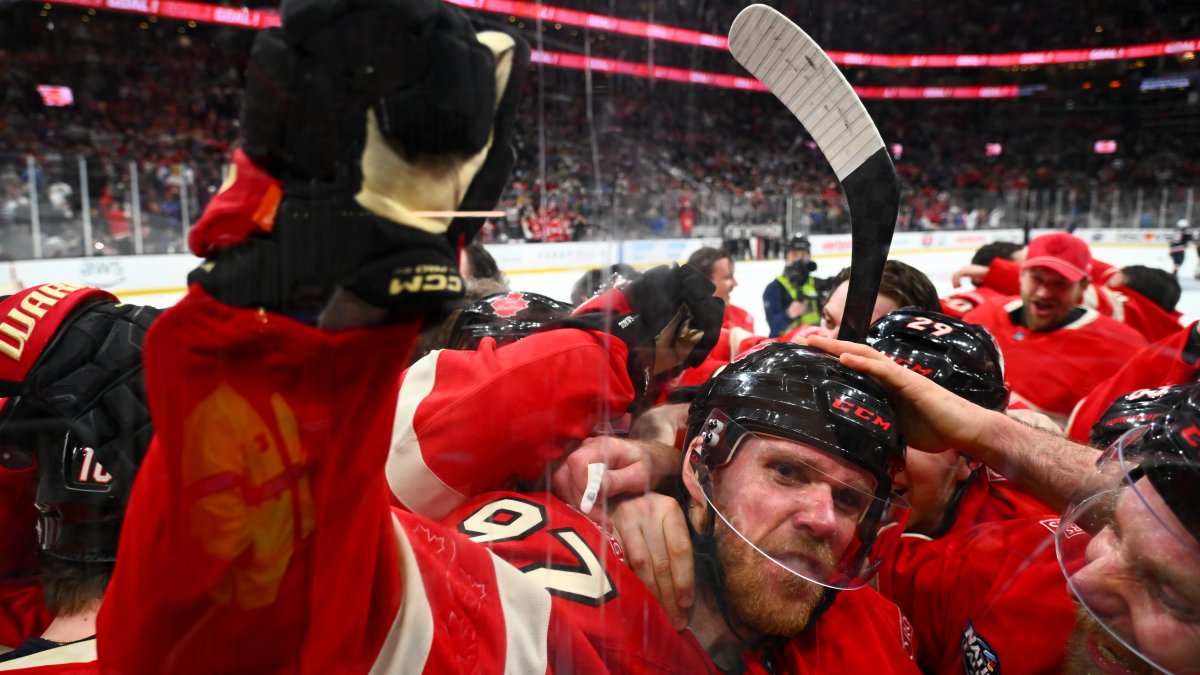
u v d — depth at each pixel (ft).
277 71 0.81
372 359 0.95
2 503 1.50
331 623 1.11
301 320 0.88
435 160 0.87
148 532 0.97
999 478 2.88
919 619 2.63
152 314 1.52
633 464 2.10
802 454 1.94
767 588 1.97
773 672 2.21
